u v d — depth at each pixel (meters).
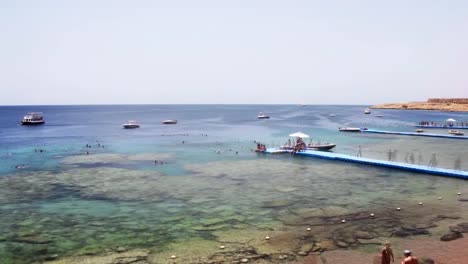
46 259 16.42
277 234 19.09
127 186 30.16
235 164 40.91
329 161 42.38
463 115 161.00
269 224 20.62
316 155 45.19
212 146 58.28
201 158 45.50
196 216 22.19
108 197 26.70
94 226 20.58
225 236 18.89
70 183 31.36
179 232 19.53
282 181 31.84
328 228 19.92
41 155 48.78
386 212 22.64
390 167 37.53
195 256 16.55
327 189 28.78
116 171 36.94
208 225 20.58
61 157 46.84
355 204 24.42
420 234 18.94
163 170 37.44
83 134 83.94
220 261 15.98
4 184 31.05
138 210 23.48
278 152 48.50
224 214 22.52
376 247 17.34
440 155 46.94
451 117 146.12
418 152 49.91
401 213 22.44
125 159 44.97
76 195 27.33
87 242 18.31
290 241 18.16
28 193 27.97
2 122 133.88
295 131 87.44
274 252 16.86
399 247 17.28
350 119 141.12
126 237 18.92
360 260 15.94
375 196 26.52
